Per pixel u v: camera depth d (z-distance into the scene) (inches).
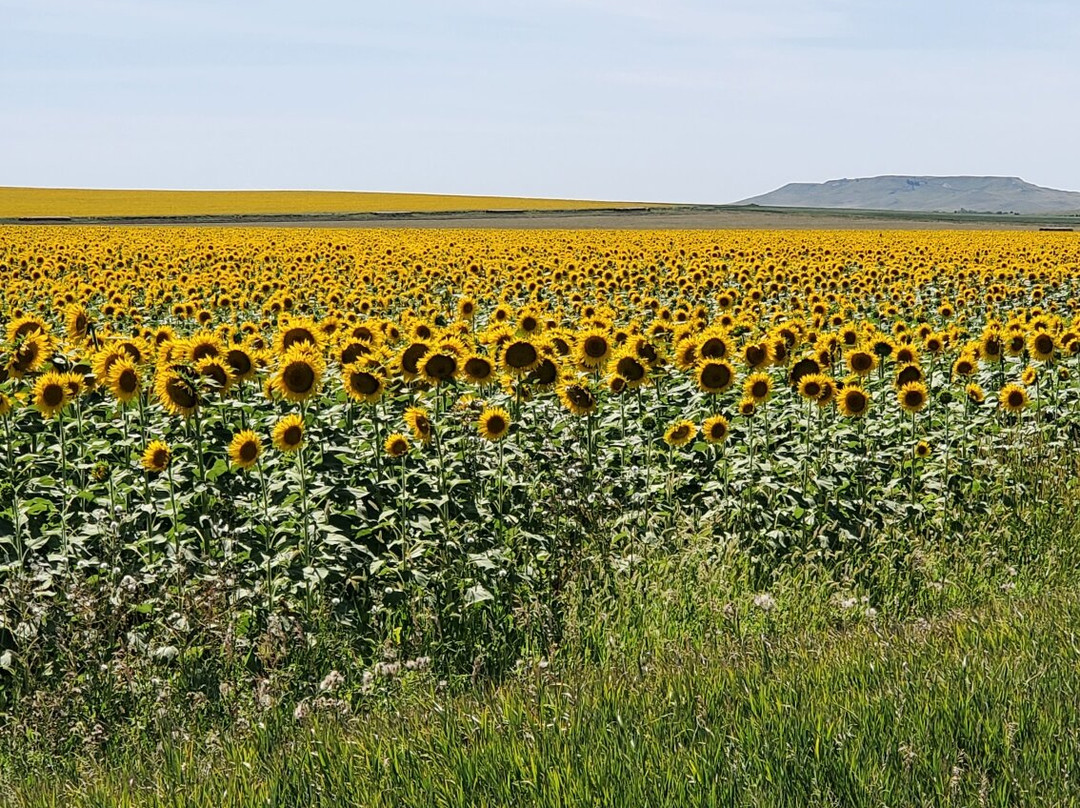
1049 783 198.2
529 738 217.8
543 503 402.6
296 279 1259.8
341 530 365.4
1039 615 296.7
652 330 638.5
